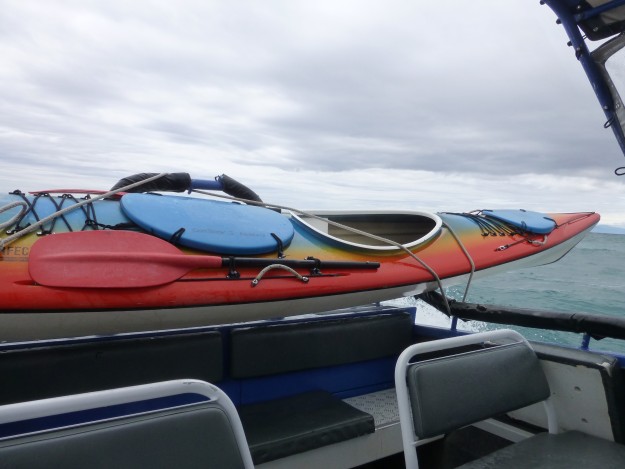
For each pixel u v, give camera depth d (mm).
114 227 2234
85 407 808
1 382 1552
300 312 2557
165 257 2115
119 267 2020
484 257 3336
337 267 2625
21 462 722
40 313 1886
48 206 2242
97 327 2049
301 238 2742
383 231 3941
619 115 2945
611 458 1433
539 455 1456
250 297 2283
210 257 2213
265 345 2062
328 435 1787
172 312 2135
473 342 1504
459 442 2127
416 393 1305
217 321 2312
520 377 1569
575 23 2795
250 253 2393
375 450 1970
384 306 3049
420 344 1375
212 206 2615
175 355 1850
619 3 2545
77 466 767
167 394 898
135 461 822
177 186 3135
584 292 10789
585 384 1698
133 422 844
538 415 1925
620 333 1803
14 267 1903
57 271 1915
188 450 881
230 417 961
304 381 2242
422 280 2906
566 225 4141
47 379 1618
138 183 2443
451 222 3572
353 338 2338
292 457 1724
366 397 2375
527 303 9609
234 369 1998
